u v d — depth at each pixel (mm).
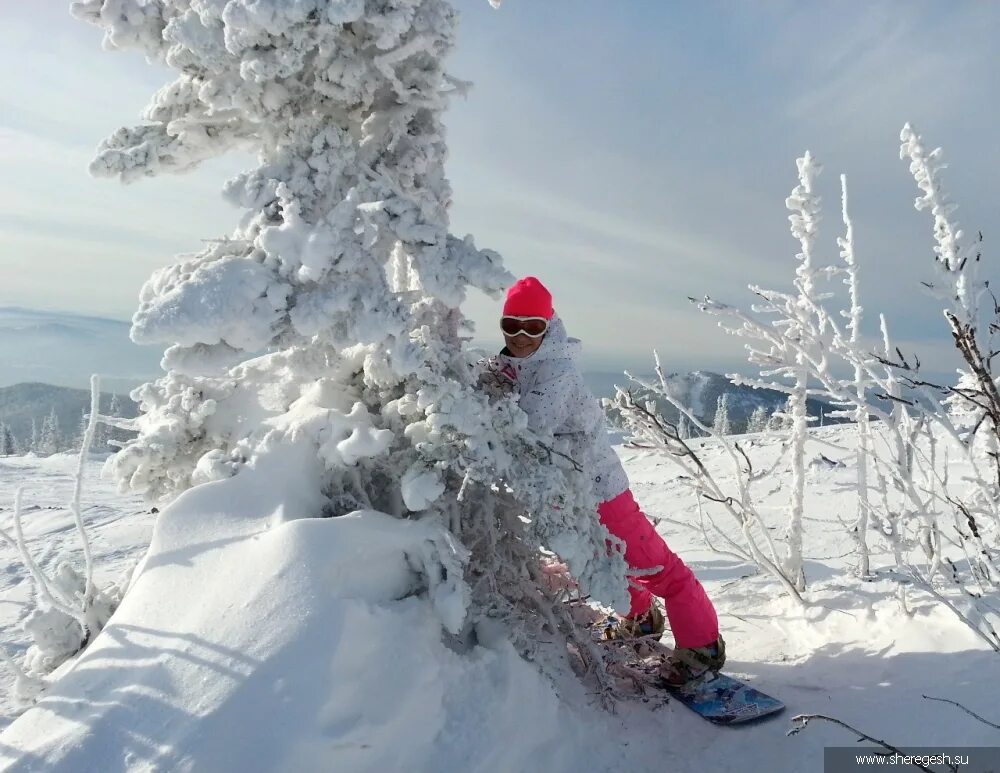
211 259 1990
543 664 2266
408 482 2057
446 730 1834
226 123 2203
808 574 3621
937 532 2693
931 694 2221
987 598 2564
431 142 2270
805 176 3211
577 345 2641
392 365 2047
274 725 1490
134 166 2107
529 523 2381
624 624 2846
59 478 7414
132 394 2416
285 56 1901
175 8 1975
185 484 2377
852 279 3207
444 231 2008
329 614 1699
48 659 2086
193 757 1419
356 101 2180
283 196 1953
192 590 1784
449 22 2109
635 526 2617
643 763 2152
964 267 2355
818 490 5184
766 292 3227
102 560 4066
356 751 1585
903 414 2887
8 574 3850
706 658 2561
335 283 1923
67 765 1429
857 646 2697
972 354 2158
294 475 2086
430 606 2021
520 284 2547
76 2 1979
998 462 2320
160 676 1578
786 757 2129
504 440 2227
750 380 3111
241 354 1901
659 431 3211
